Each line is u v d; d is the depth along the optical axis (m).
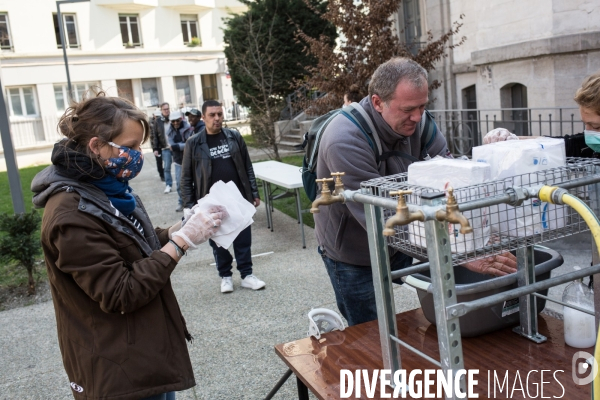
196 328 3.93
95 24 23.52
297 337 3.61
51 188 1.55
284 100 16.08
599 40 6.30
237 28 16.12
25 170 18.41
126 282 1.54
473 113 8.84
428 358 1.36
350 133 2.11
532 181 1.46
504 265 1.83
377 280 1.49
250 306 4.27
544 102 7.03
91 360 1.60
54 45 22.55
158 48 25.42
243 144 4.72
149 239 1.85
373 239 1.47
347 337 1.86
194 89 26.98
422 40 10.77
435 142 2.42
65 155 1.57
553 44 6.63
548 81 6.91
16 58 21.55
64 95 23.02
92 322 1.60
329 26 16.00
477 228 1.37
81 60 23.19
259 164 7.77
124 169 1.63
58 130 1.62
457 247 1.37
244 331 3.80
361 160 2.09
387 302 1.50
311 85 7.85
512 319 1.77
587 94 1.88
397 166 2.22
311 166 2.45
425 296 1.78
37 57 22.03
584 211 1.13
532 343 1.71
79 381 1.65
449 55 9.94
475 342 1.75
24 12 21.64
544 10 6.78
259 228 6.96
